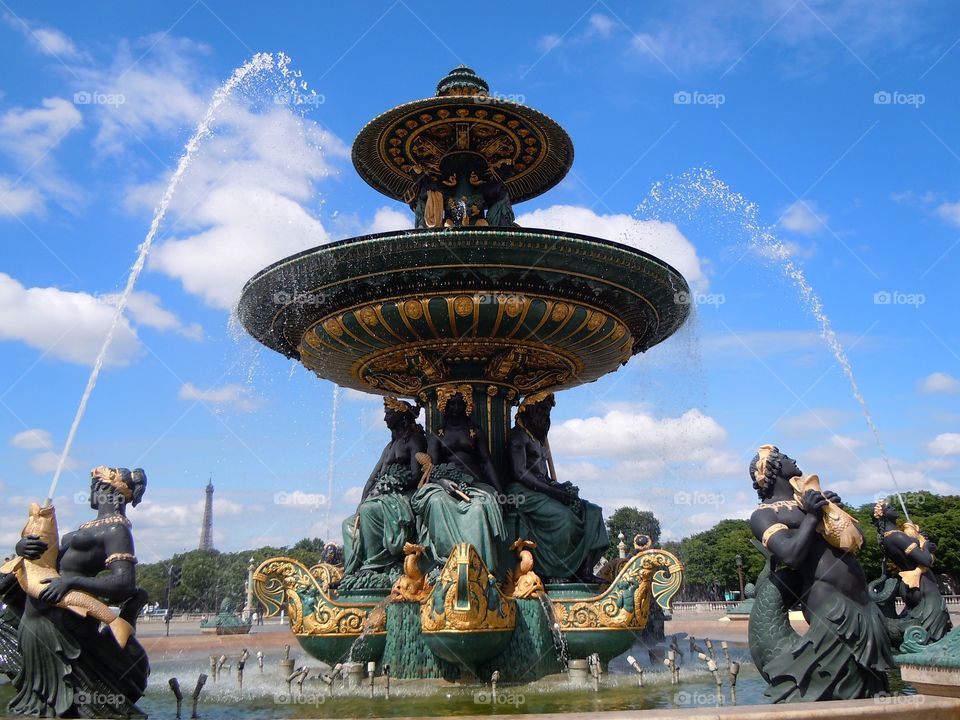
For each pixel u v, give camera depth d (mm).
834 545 6902
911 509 56562
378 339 12211
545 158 15039
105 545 7004
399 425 13234
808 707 5531
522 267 11023
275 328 13305
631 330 13492
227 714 8086
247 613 20234
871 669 6609
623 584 10945
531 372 13312
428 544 11430
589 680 10102
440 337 12062
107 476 7332
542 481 12297
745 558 56625
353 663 10328
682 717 5199
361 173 15297
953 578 53594
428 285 11297
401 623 10523
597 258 11086
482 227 10523
